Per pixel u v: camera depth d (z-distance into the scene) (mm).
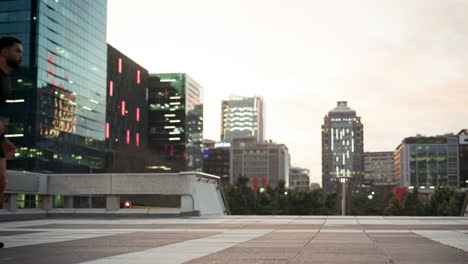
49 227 16797
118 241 10766
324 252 8336
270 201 102312
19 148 139500
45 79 146625
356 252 8320
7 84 5980
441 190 98000
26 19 143500
